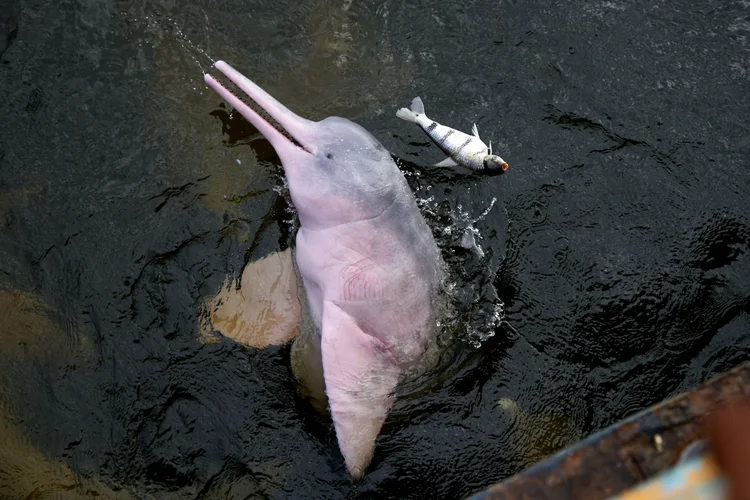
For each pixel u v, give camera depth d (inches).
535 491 55.0
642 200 199.9
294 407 166.6
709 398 57.0
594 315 181.9
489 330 177.5
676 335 180.5
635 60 225.9
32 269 184.9
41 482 157.0
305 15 232.2
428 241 175.2
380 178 169.0
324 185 168.6
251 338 174.7
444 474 158.6
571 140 209.9
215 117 212.2
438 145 200.2
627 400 171.3
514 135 210.8
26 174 200.5
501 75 222.2
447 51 227.5
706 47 229.6
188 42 225.5
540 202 198.4
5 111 211.6
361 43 228.5
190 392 167.9
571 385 172.2
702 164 206.5
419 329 168.9
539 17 234.2
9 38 224.8
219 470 159.2
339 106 216.4
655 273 188.2
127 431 163.2
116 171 201.5
